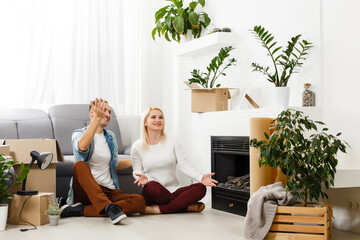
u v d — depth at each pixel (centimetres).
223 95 446
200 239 290
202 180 391
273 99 395
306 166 297
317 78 348
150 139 409
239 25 450
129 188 447
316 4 350
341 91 329
